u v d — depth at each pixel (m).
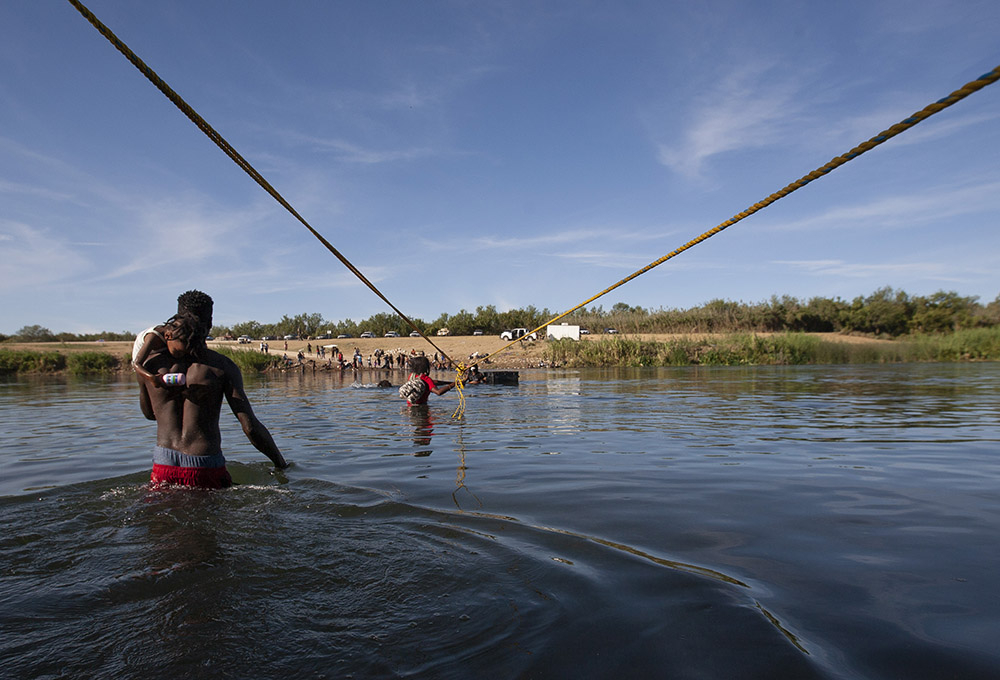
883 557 2.94
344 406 12.33
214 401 4.43
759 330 53.22
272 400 14.13
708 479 4.86
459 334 73.88
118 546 3.00
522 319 72.00
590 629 2.11
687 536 3.27
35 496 4.06
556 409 11.17
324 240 4.14
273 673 1.84
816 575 2.69
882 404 11.41
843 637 2.07
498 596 2.39
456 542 3.09
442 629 2.12
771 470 5.25
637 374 25.92
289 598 2.38
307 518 3.52
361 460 5.80
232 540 3.09
